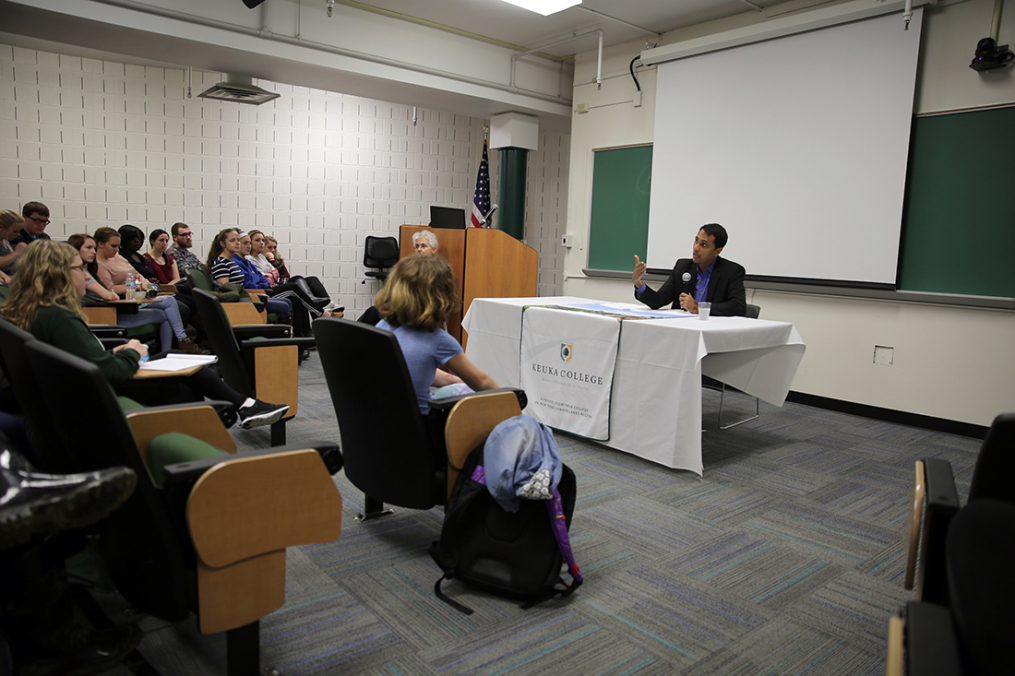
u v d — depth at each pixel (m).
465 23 5.23
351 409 1.87
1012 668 0.72
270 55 4.56
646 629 1.64
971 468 3.12
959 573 0.81
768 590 1.87
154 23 4.10
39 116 5.96
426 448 1.79
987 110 3.62
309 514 1.23
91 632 1.14
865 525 2.36
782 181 4.47
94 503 0.85
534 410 3.36
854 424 3.96
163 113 6.48
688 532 2.25
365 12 4.89
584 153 5.95
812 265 4.36
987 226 3.66
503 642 1.56
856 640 1.63
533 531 1.77
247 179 6.97
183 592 1.12
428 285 1.89
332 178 7.42
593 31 5.23
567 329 3.17
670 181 5.15
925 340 3.91
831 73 4.18
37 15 3.85
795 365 3.12
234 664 1.22
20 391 1.38
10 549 1.03
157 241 5.34
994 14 3.54
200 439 1.48
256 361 2.75
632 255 5.62
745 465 3.02
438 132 8.01
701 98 4.90
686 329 2.69
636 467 2.93
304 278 6.79
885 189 3.99
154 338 4.29
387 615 1.67
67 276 1.87
